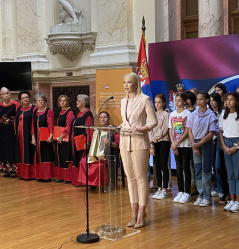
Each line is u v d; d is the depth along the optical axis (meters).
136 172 4.50
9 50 9.47
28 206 5.56
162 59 6.81
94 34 8.30
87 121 6.66
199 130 5.37
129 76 4.48
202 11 7.36
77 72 8.60
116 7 7.92
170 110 6.80
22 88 8.72
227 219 4.81
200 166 5.46
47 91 9.12
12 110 7.59
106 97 7.32
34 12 9.02
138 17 7.90
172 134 5.71
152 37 7.78
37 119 7.20
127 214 5.09
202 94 5.40
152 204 5.54
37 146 7.23
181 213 5.09
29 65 8.68
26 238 4.31
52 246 4.07
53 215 5.12
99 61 8.06
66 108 7.13
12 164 7.66
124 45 7.82
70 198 5.98
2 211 5.34
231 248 3.92
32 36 9.05
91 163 6.33
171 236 4.28
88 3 8.57
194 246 3.99
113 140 6.36
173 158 6.92
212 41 6.33
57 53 8.90
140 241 4.16
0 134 7.67
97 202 5.73
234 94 5.06
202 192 5.47
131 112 4.46
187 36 8.23
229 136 5.10
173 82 6.74
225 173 5.48
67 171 7.00
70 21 8.63
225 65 6.25
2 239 4.30
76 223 4.79
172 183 6.82
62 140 6.96
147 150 4.48
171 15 8.12
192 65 6.54
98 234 4.38
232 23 7.70
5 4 9.41
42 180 7.21
